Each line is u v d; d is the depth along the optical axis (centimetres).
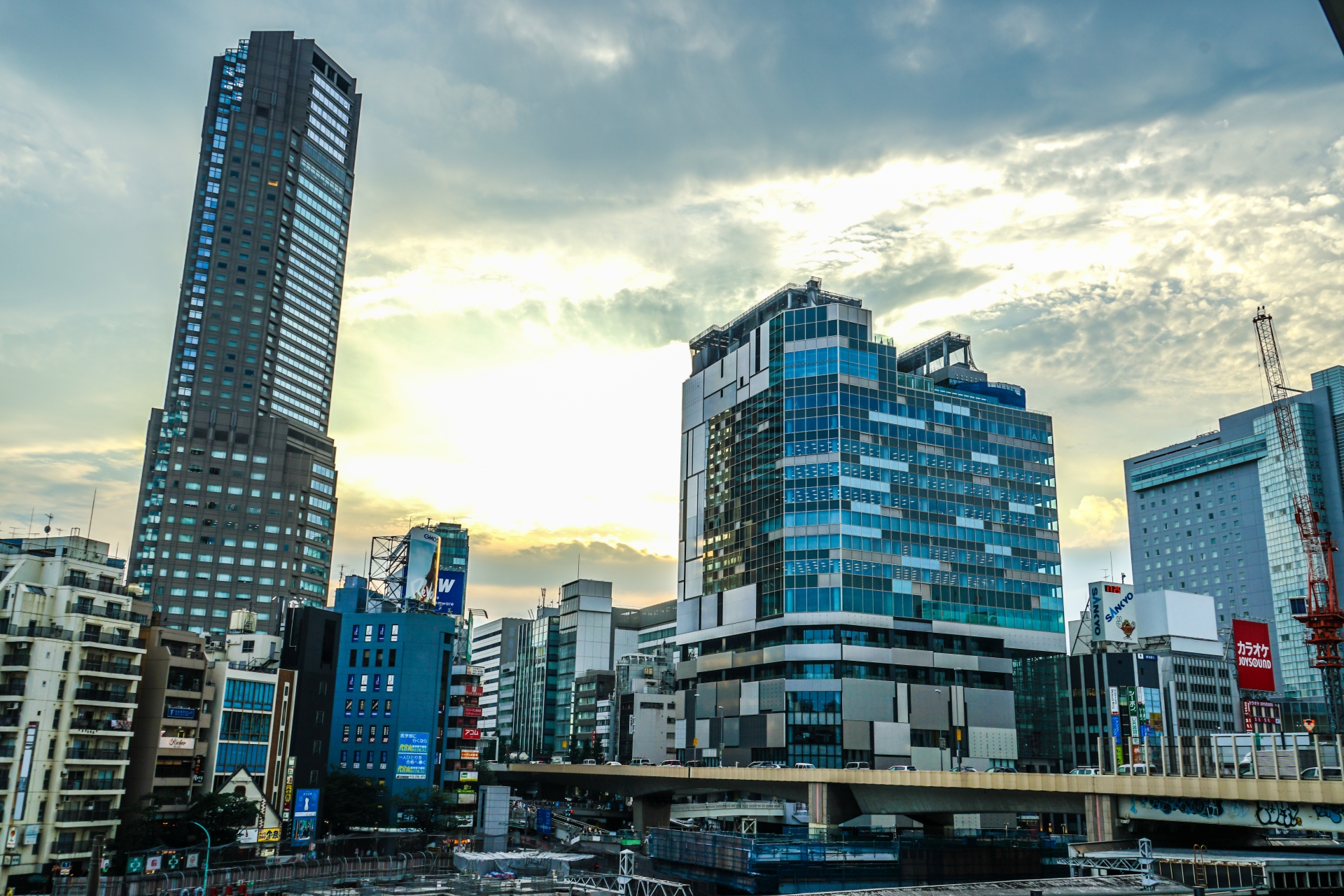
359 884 10938
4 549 10994
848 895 8156
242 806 11481
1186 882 8775
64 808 10156
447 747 16562
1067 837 12156
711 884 11631
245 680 12756
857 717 19750
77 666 10531
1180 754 9450
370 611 17262
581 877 11625
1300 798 8150
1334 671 17838
